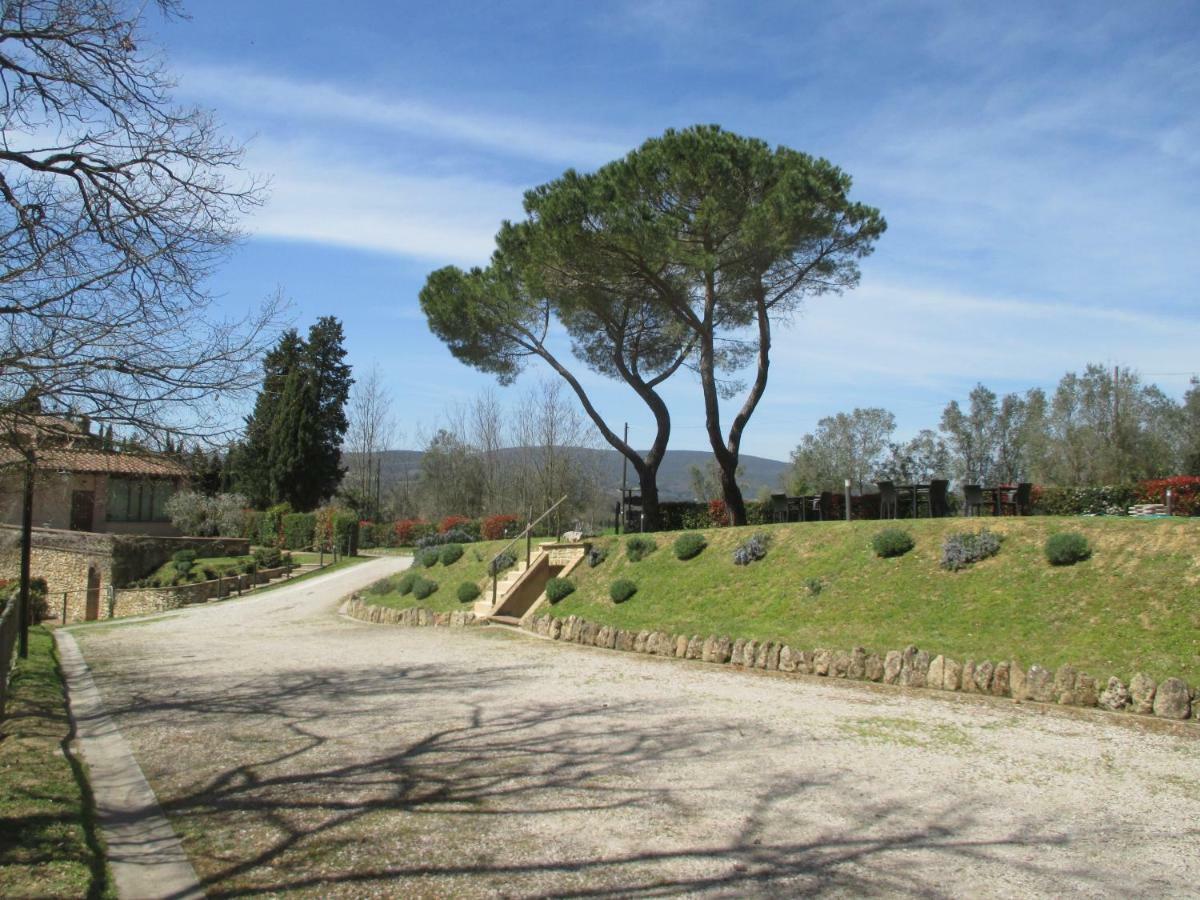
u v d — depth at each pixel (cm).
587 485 5153
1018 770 779
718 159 1888
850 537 1588
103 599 3325
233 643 1917
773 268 2131
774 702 1094
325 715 1049
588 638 1681
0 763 784
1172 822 640
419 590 2355
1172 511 1627
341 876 547
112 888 521
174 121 912
